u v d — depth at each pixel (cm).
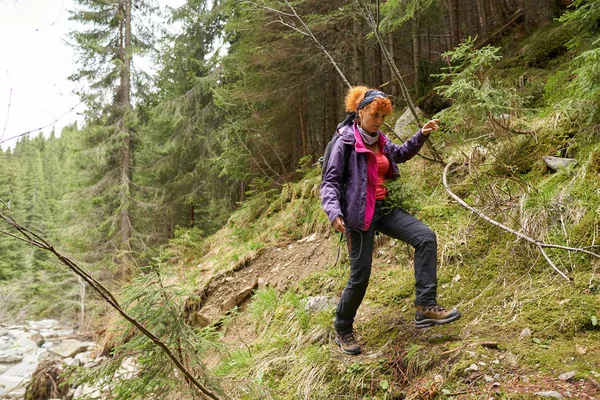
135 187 1380
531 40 664
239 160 900
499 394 223
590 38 410
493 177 393
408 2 644
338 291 421
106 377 254
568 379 220
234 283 579
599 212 314
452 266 355
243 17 781
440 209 424
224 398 242
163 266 258
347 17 717
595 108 391
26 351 953
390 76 1262
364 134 270
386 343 299
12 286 1392
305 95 992
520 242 335
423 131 286
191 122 1236
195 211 1472
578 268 295
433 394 239
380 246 454
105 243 1306
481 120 416
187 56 1252
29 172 2384
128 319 198
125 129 1369
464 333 279
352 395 270
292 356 336
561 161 385
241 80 920
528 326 266
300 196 707
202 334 293
